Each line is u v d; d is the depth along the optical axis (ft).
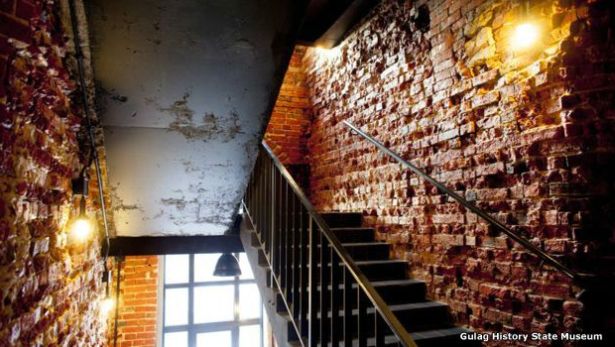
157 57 7.25
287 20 7.06
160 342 21.17
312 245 8.04
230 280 23.06
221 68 7.79
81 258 8.34
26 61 4.80
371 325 9.39
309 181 18.31
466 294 9.34
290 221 9.37
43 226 5.71
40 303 5.60
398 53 12.25
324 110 17.15
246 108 8.83
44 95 5.55
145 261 18.16
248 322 23.03
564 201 7.22
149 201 11.19
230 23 6.94
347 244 11.84
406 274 11.43
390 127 12.45
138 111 8.26
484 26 9.11
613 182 6.81
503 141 8.48
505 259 8.34
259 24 7.04
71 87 6.60
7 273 4.41
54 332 6.31
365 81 14.02
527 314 7.80
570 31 7.33
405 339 5.50
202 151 9.82
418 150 11.12
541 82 7.72
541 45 7.79
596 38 7.11
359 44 14.48
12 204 4.50
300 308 8.53
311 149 18.25
